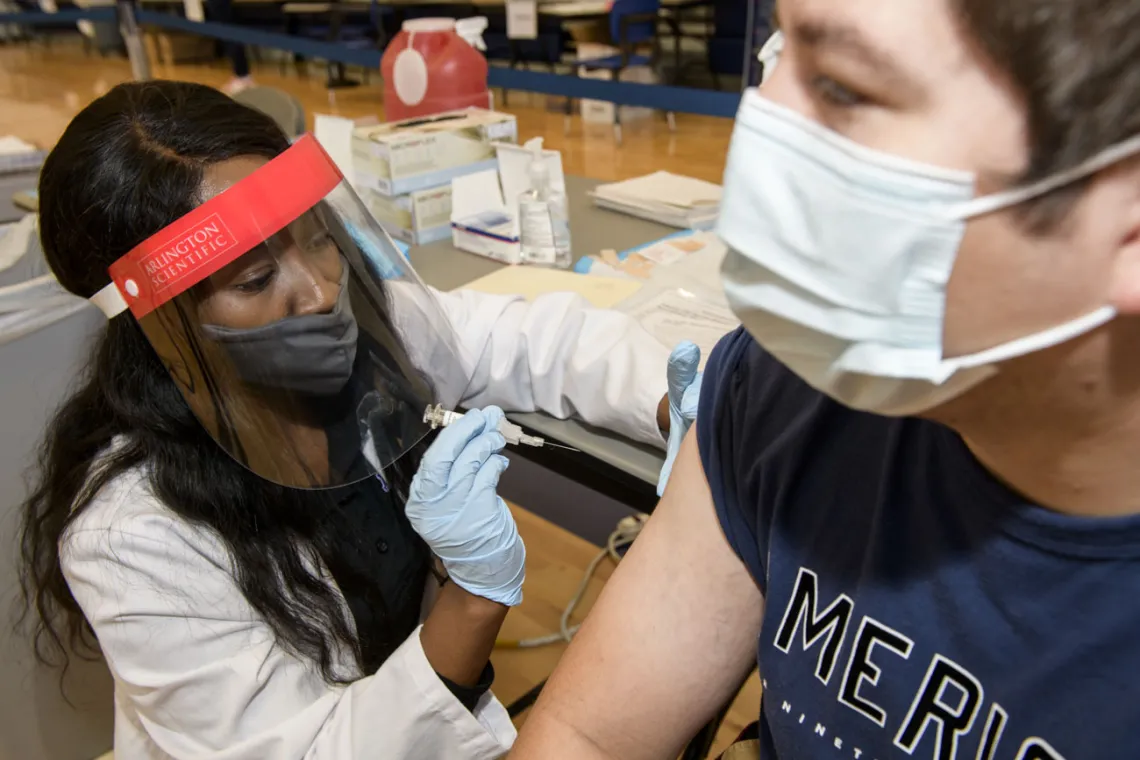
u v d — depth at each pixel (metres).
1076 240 0.35
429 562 1.16
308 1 6.94
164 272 0.82
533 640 1.94
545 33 5.71
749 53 2.37
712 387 0.67
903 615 0.53
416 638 0.94
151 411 0.91
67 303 1.08
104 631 0.88
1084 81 0.31
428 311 1.08
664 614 0.69
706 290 1.39
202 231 0.81
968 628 0.50
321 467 0.93
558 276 1.53
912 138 0.36
